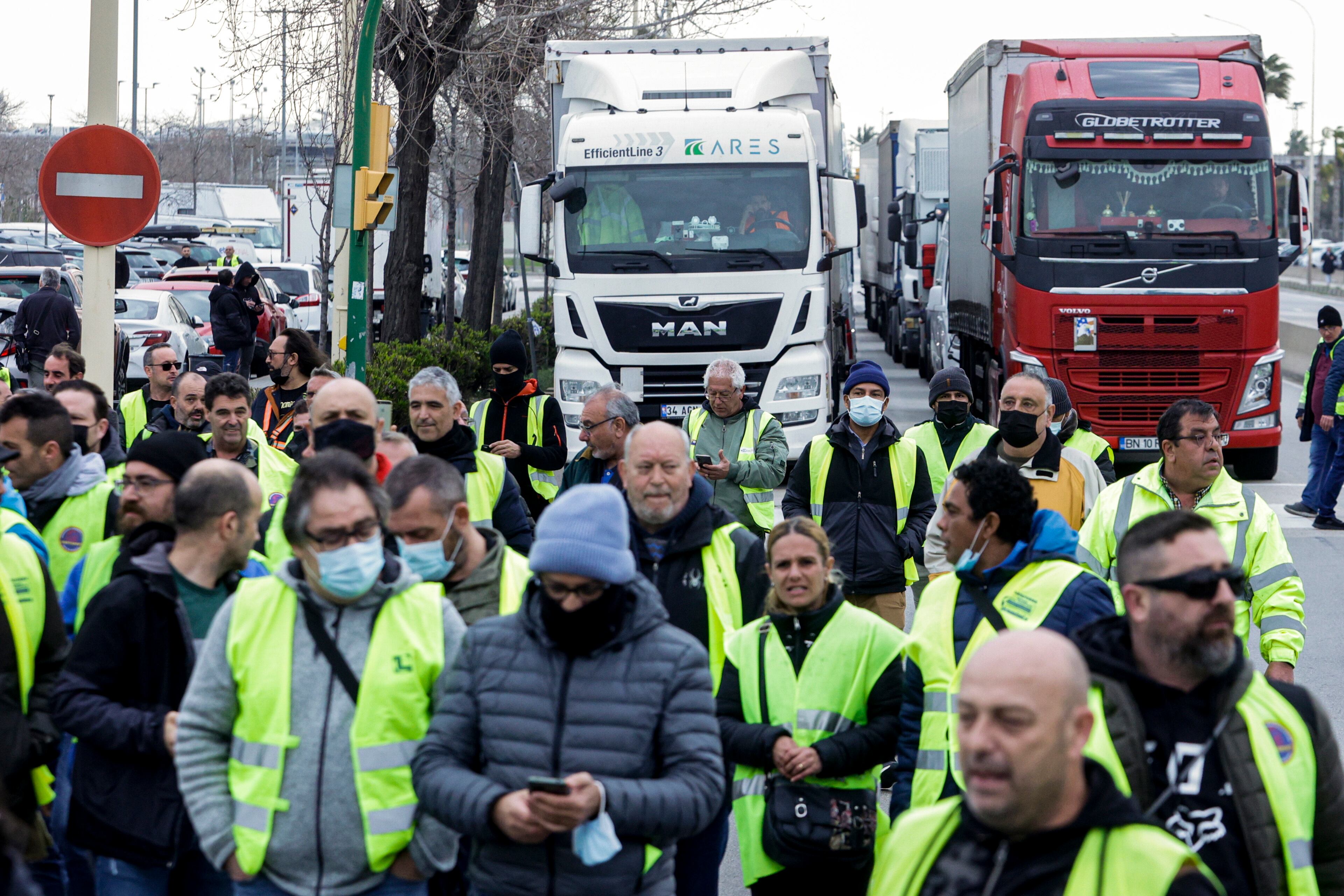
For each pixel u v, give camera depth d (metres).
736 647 9.30
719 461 15.70
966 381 14.84
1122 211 30.25
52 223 18.11
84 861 9.30
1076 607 8.24
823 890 9.09
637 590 7.30
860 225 32.28
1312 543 25.19
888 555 14.10
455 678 7.30
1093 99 30.31
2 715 8.39
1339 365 26.06
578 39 41.81
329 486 7.22
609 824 6.71
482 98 39.09
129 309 44.38
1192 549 6.22
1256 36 33.16
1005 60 34.44
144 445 9.00
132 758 7.82
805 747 8.79
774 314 28.52
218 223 95.75
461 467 12.45
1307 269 155.50
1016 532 8.39
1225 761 6.16
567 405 29.05
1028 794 5.16
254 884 7.38
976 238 37.50
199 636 8.16
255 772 7.30
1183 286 30.09
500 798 6.84
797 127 28.83
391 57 34.12
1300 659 17.73
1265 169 30.16
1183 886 5.07
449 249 48.00
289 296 61.19
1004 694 5.15
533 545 7.09
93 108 18.30
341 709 7.30
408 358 33.44
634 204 28.69
